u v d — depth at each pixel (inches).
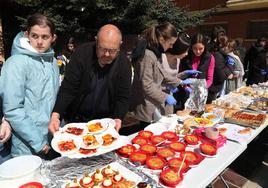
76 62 65.5
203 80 101.0
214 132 66.0
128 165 54.1
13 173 46.9
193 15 275.9
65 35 238.5
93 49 65.4
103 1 225.8
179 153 61.2
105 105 71.5
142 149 60.9
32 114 61.6
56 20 227.3
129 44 236.7
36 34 60.8
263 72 212.8
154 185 48.1
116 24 239.0
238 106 103.3
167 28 82.7
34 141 59.8
